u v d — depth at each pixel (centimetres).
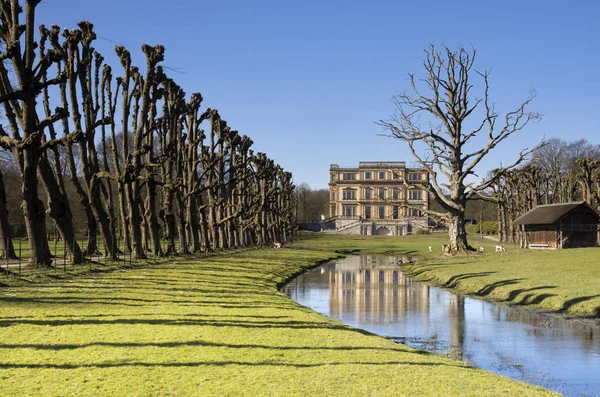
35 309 1972
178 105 5459
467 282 4119
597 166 7925
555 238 7050
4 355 1350
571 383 1652
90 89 4528
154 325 1788
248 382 1202
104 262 3938
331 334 1878
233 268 4353
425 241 12444
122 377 1206
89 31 4419
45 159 3453
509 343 2214
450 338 2323
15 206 6588
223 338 1647
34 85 2584
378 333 2441
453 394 1189
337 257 8031
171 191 5069
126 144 4566
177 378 1215
